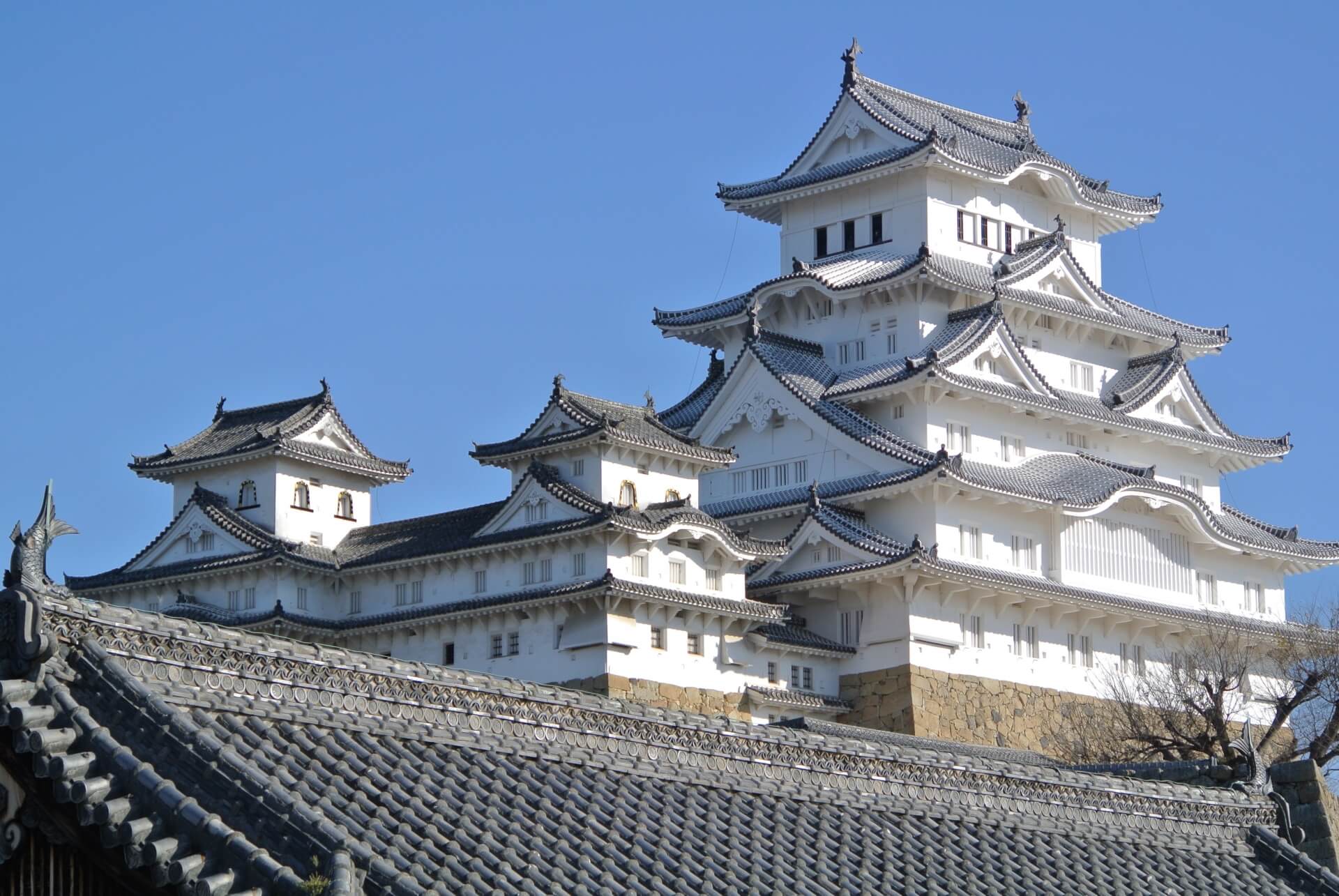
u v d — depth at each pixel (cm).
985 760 3572
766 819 3088
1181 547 11681
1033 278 11756
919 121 12056
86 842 2170
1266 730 10788
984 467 11081
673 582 9888
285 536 10638
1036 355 11856
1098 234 12756
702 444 11425
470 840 2545
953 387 10912
